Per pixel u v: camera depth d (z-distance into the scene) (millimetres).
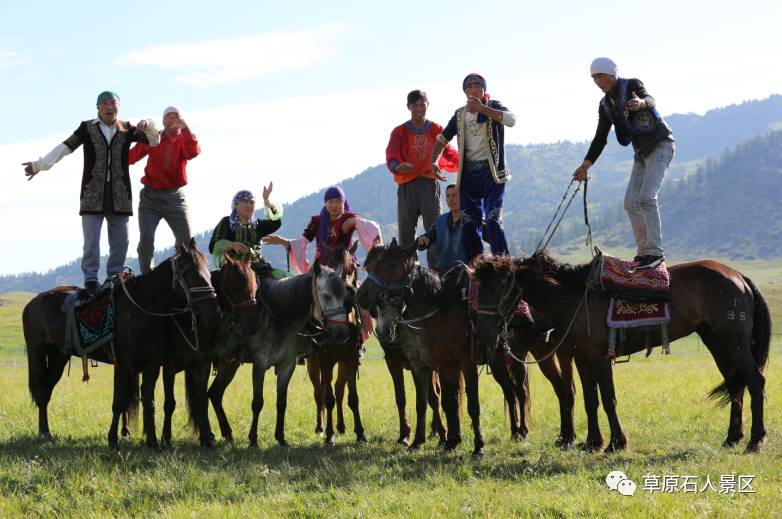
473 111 12195
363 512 8164
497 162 12469
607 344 11375
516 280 11359
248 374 27578
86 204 12617
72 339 12617
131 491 9414
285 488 9383
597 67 11688
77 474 9891
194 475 9906
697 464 10062
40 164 12281
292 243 14477
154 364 12328
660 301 11258
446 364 11906
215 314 11781
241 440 13398
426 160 13922
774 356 40406
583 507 8055
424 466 10484
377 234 13930
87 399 19516
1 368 40281
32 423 15312
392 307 11570
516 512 8062
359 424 13633
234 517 8156
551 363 12859
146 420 12266
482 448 11375
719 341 11750
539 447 12383
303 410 17078
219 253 13383
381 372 28734
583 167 12016
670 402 17438
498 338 11359
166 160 13422
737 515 7629
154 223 13602
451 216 12984
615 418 11430
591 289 11414
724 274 11570
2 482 9773
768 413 15328
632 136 11742
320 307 12312
